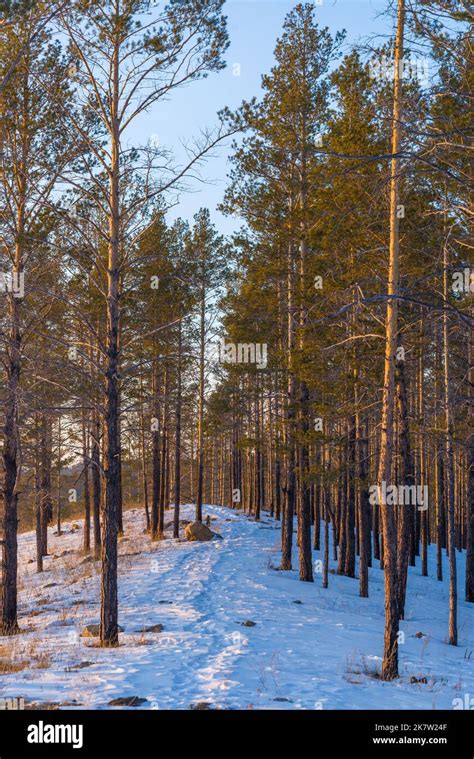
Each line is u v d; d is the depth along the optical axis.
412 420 20.02
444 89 10.59
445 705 10.20
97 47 13.35
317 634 15.41
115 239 14.05
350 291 17.17
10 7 11.41
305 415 23.89
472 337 18.81
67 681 10.31
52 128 15.87
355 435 23.88
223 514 42.28
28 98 16.06
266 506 54.59
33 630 16.27
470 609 24.61
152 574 23.80
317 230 21.69
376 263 18.42
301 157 22.88
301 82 24.22
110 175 13.98
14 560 16.69
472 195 12.93
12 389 16.08
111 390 13.91
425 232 16.39
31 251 15.97
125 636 14.32
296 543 35.06
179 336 29.09
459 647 17.14
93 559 30.33
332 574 26.80
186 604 18.22
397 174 11.06
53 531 47.19
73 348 13.91
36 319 16.55
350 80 18.86
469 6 10.49
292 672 11.32
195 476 60.31
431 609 23.41
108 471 13.81
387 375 13.09
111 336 13.98
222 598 19.53
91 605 19.62
